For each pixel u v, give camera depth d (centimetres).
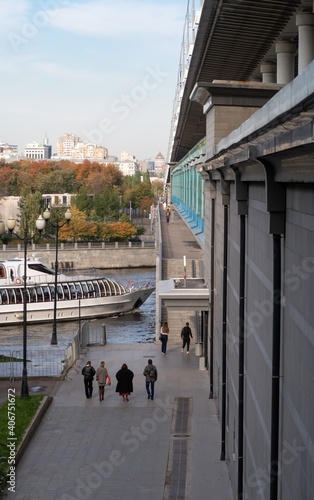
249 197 1330
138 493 1600
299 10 1688
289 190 881
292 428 858
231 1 1702
